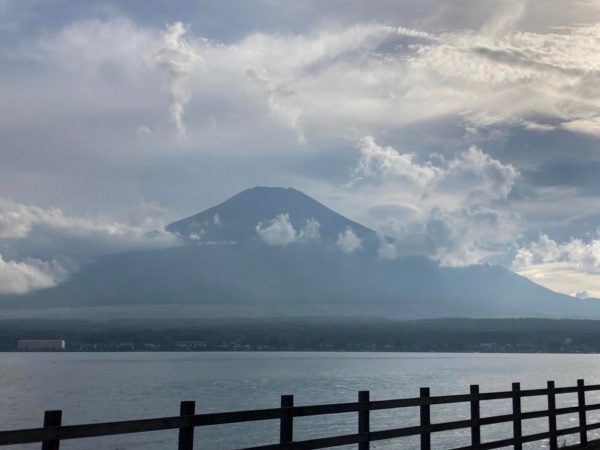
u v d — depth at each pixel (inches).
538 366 7726.4
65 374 6382.9
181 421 280.8
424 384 4170.8
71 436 244.5
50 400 3174.2
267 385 4347.9
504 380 4478.3
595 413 1953.7
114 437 1877.5
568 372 5910.4
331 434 1692.9
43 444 238.2
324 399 3034.0
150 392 3735.2
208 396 3378.4
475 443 448.8
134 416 2361.0
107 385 4448.8
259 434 1755.7
